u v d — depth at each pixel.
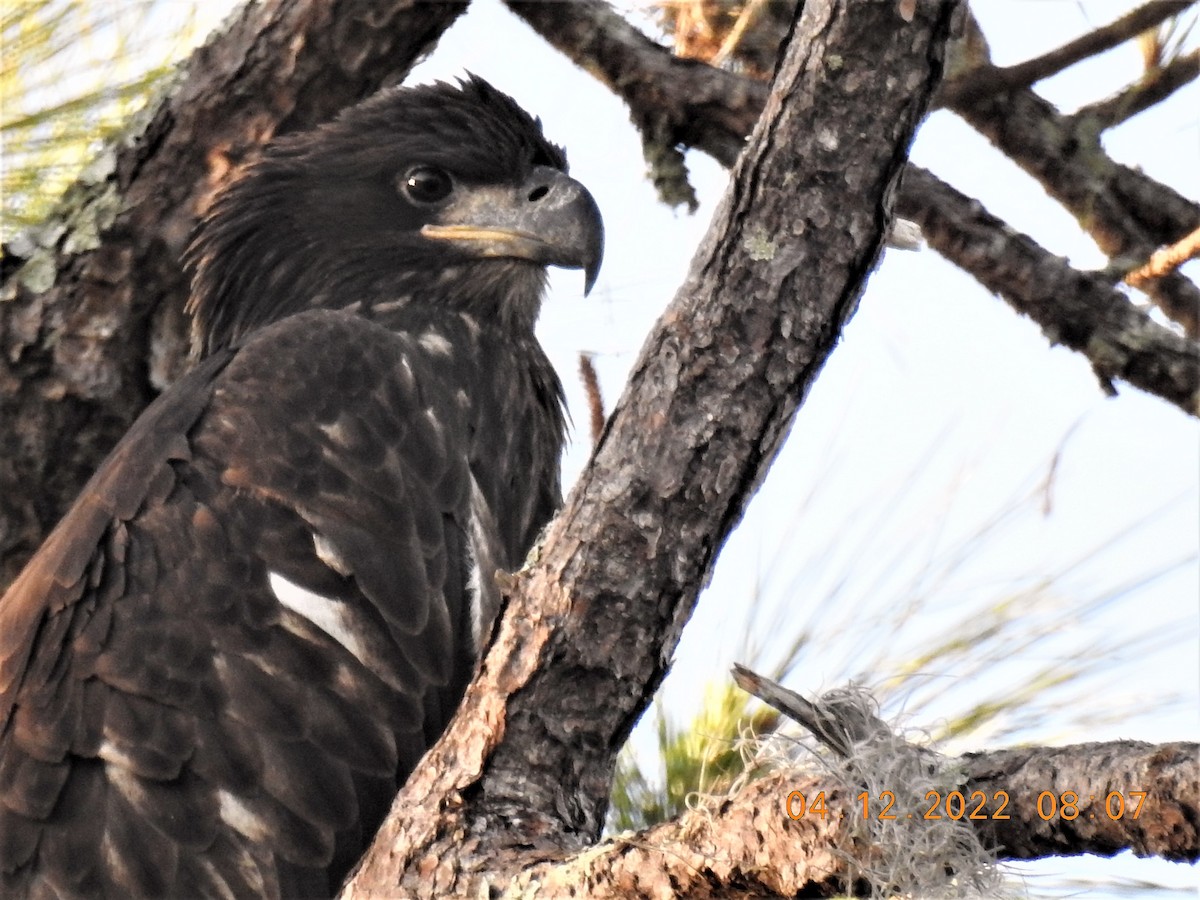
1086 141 9.73
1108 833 4.87
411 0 10.48
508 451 10.38
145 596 8.63
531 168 10.94
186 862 8.14
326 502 8.88
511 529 10.30
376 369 9.37
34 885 8.08
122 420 10.54
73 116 10.23
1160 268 8.76
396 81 11.06
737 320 6.63
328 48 10.54
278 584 8.67
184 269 10.56
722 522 6.79
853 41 6.37
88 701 8.42
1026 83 9.30
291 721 8.44
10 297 10.29
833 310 6.63
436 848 6.52
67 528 8.98
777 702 5.77
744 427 6.68
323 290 10.94
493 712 6.74
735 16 10.62
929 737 6.25
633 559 6.74
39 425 10.39
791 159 6.52
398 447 9.16
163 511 8.84
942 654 8.13
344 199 10.95
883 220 6.59
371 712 8.55
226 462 8.95
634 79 10.09
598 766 6.86
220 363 9.62
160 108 10.48
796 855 5.55
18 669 8.61
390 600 8.75
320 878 8.27
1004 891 5.37
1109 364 9.21
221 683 8.46
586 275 10.54
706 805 5.80
